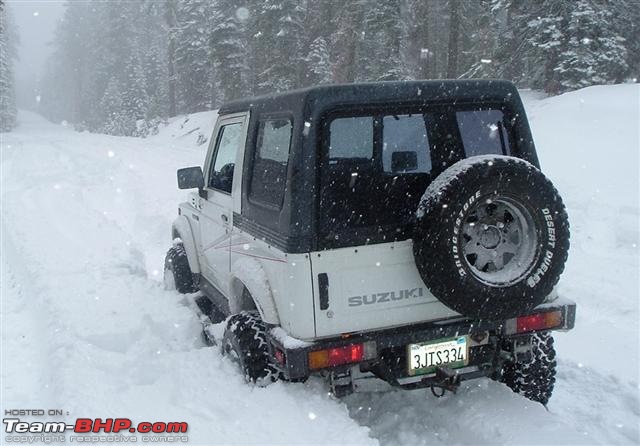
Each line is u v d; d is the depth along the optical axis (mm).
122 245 9211
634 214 9664
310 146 3652
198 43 54125
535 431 3709
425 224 3541
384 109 3803
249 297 4652
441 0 36406
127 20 74500
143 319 5691
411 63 34938
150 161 21000
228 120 5223
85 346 5020
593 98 16594
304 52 38844
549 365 4363
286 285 3707
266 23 35031
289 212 3674
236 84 40812
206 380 4297
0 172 18438
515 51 25156
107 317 5742
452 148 3975
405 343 3779
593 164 12414
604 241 9273
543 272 3664
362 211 3734
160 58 66688
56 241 9242
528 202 3578
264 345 4164
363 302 3736
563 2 22500
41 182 16031
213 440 3516
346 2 33156
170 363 4660
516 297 3621
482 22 30953
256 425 3662
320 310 3654
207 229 5793
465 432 3904
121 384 4336
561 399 4789
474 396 4223
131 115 57625
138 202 14125
